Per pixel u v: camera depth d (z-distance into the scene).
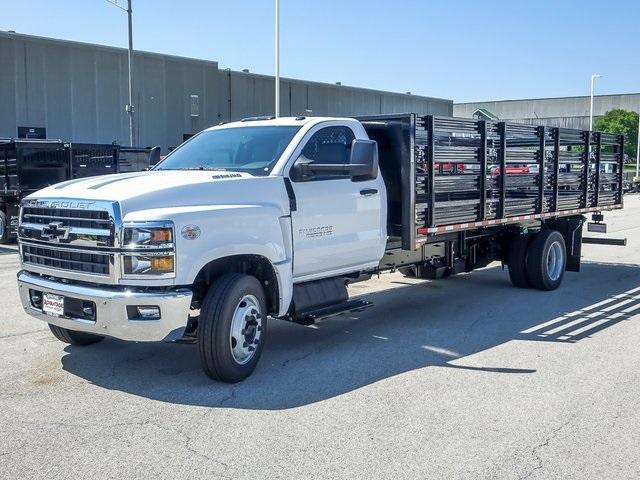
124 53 38.22
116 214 5.53
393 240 8.26
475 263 10.34
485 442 4.83
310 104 49.06
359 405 5.57
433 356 7.05
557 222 11.48
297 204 6.71
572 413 5.40
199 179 6.09
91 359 6.85
